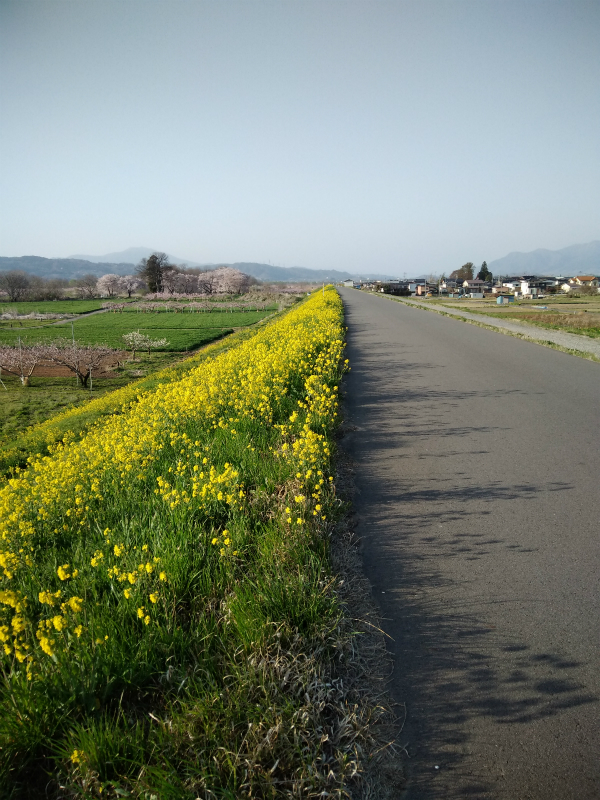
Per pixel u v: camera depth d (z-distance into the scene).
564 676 2.60
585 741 2.24
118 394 18.58
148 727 2.32
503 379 10.10
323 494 4.50
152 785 2.00
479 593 3.27
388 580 3.45
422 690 2.55
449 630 2.95
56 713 2.30
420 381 10.38
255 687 2.41
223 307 85.88
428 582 3.41
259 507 4.30
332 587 3.20
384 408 8.28
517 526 4.11
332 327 17.27
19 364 27.45
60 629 2.50
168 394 8.95
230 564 3.42
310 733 2.21
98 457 6.16
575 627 2.93
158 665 2.60
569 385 9.25
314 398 7.64
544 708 2.42
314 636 2.71
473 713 2.41
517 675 2.62
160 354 35.56
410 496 4.77
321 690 2.39
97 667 2.47
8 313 73.69
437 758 2.20
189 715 2.27
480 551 3.76
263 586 3.01
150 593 3.09
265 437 6.15
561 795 2.02
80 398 23.20
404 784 2.10
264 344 14.40
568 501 4.51
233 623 2.86
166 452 6.14
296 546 3.50
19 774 2.15
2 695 2.47
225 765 2.07
